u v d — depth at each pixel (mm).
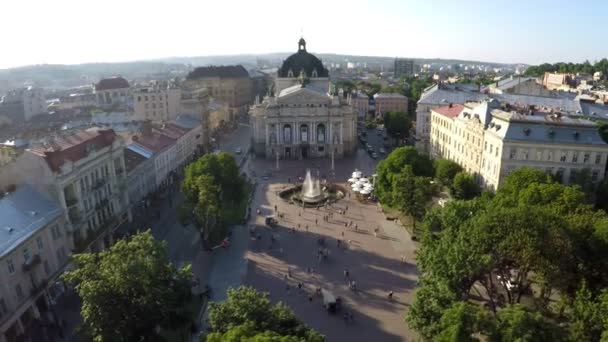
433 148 164375
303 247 92312
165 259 56938
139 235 57844
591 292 51500
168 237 97750
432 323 50344
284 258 87188
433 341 48938
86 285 50125
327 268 82938
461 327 42656
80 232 82125
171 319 54125
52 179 74750
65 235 77000
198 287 76125
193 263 85062
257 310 44375
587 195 95125
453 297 51875
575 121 104812
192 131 174500
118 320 51281
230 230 100625
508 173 104438
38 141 105688
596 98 170750
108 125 158750
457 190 108750
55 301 72812
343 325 65312
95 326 50594
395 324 65438
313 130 183250
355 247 92188
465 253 57188
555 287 59562
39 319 67688
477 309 47469
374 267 83188
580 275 58688
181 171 157250
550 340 42344
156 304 51844
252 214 112562
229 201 104312
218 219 91125
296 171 159750
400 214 110875
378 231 100812
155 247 56094
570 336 43500
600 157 101562
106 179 92875
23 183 75688
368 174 154000
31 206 72000
